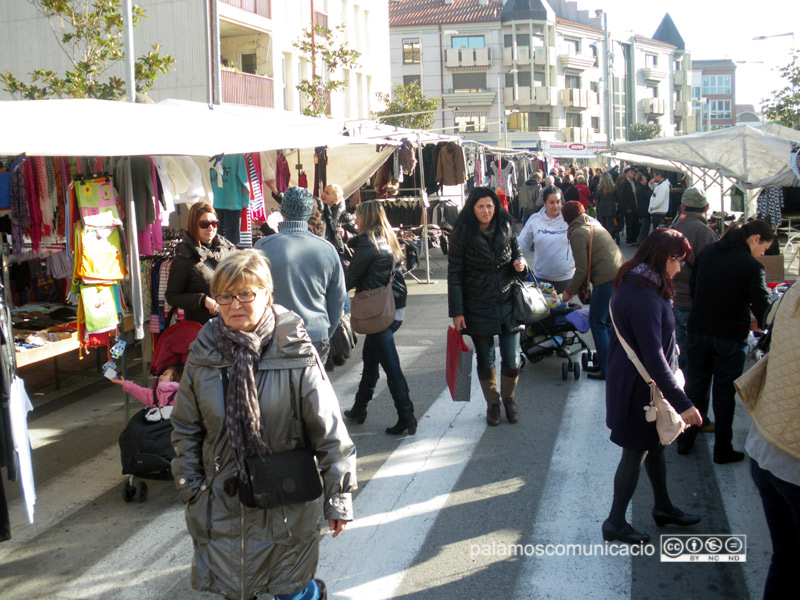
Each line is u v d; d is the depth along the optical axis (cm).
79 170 592
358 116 3453
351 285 594
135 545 447
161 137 520
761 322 502
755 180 892
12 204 573
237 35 2605
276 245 486
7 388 399
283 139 670
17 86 1341
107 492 523
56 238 621
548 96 6016
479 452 575
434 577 401
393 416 667
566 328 762
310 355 297
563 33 6281
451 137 1407
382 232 600
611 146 983
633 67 7206
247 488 285
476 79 5931
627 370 406
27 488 411
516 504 484
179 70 2169
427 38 5894
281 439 291
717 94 12438
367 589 391
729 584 389
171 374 523
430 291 1304
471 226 602
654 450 433
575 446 581
